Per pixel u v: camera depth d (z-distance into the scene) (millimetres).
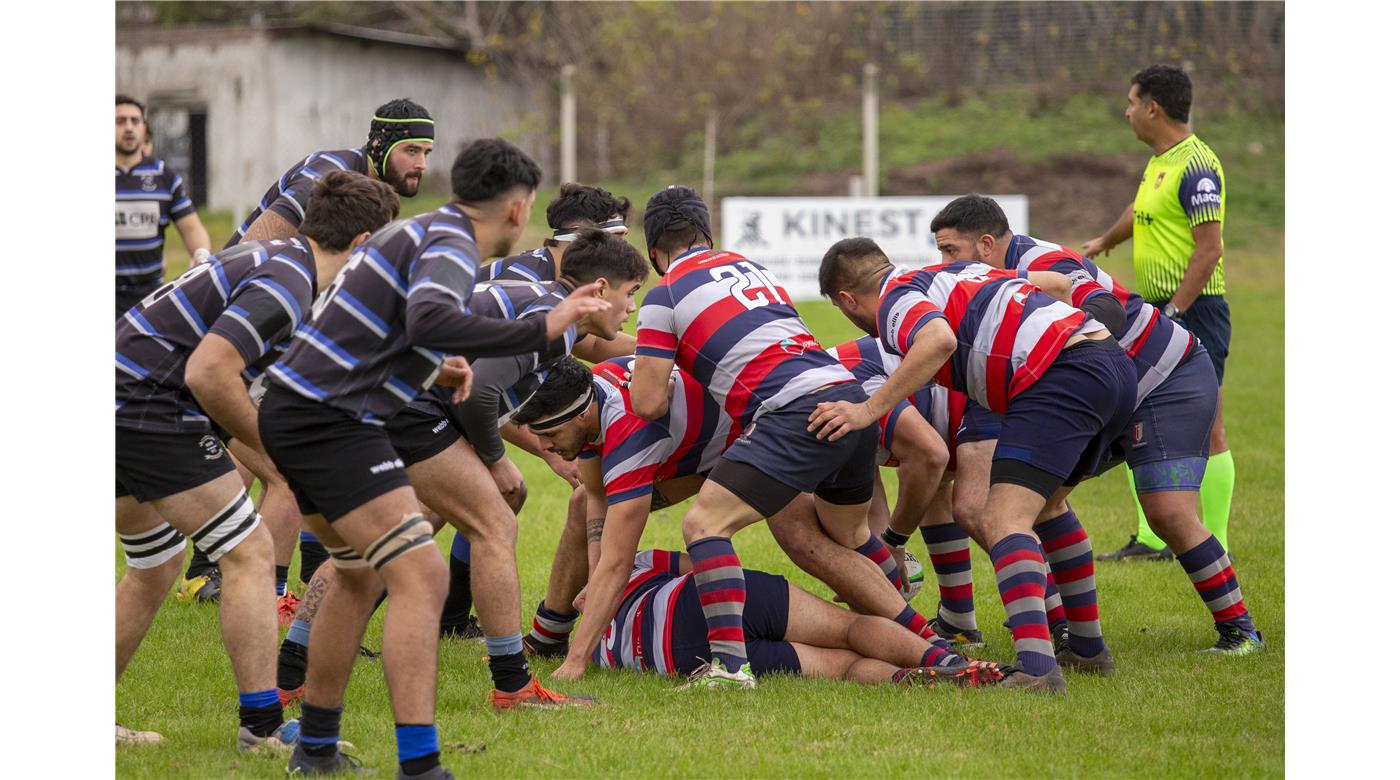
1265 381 42906
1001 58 97500
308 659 12078
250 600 12812
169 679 15594
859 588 16141
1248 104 92062
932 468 17078
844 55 98438
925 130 92125
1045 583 15422
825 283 16719
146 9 93750
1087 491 29594
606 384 16078
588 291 11773
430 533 11734
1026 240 18062
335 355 11484
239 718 13570
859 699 14820
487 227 11969
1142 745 13352
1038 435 15352
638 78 93500
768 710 14391
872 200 60375
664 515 27078
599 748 13109
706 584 15141
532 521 25594
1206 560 17219
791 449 15016
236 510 12852
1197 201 21406
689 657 16047
